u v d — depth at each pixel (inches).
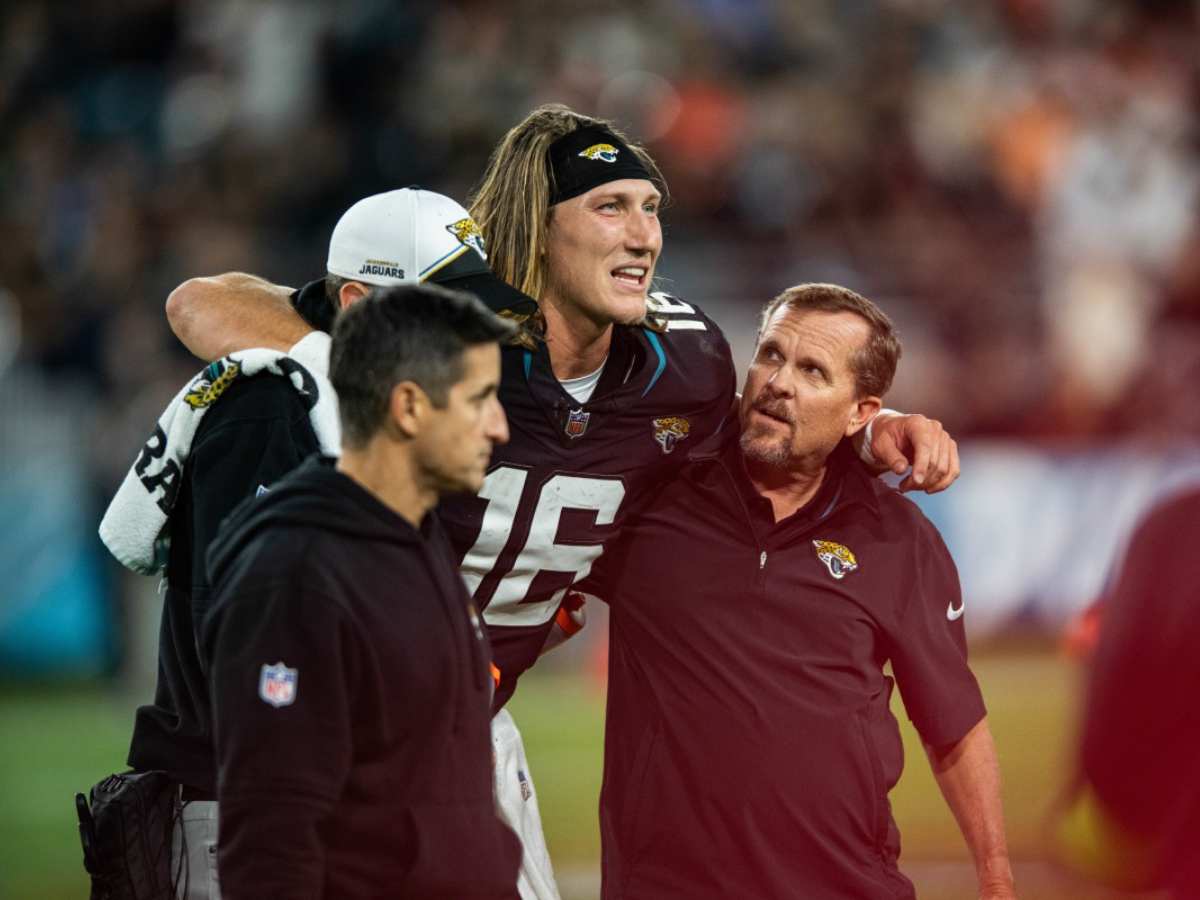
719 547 581.0
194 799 521.7
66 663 1642.5
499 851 447.2
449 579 445.4
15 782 1239.5
